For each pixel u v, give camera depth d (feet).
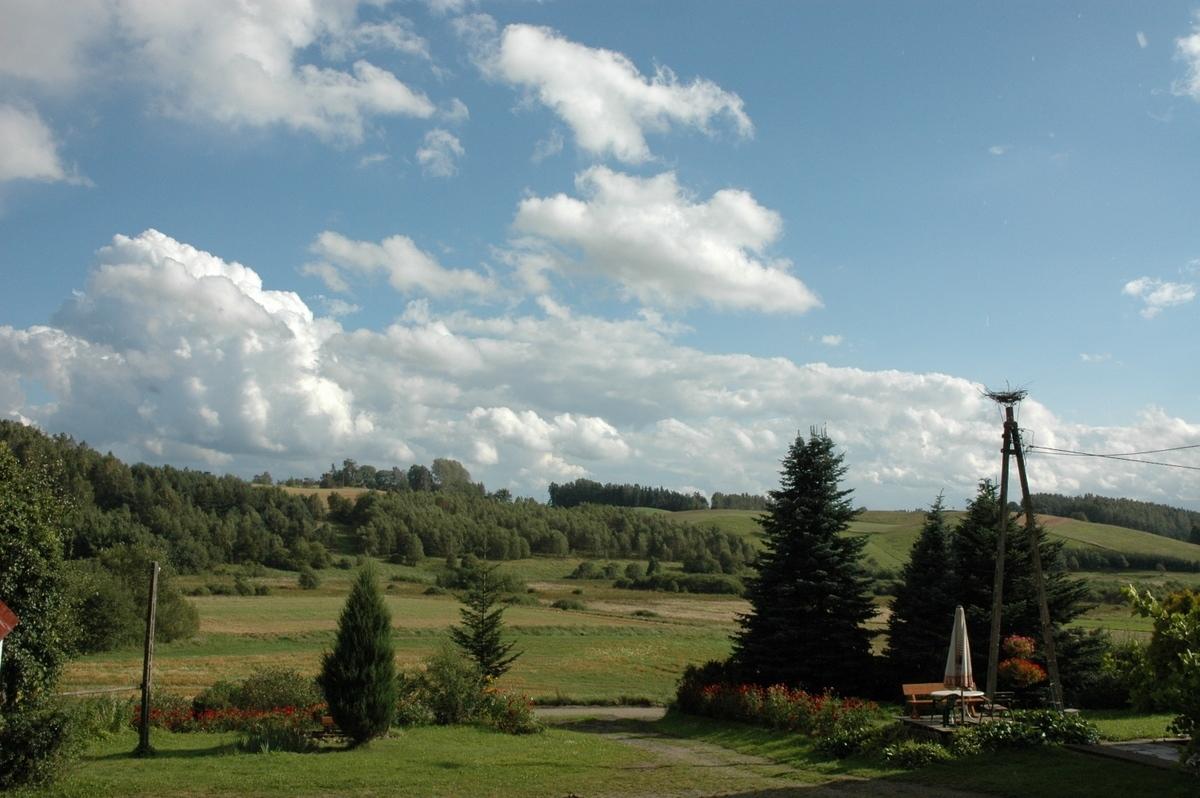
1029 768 58.65
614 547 570.46
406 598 345.51
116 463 479.41
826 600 120.88
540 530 566.36
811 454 125.49
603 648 233.55
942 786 57.67
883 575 316.81
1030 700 104.22
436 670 102.01
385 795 54.75
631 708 146.30
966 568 116.57
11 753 51.78
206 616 277.44
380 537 501.15
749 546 538.88
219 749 73.26
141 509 458.50
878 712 94.27
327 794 54.65
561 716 130.82
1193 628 45.09
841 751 74.90
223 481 563.07
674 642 248.52
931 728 72.23
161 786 55.52
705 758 79.66
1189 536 419.54
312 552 452.76
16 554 71.46
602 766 70.79
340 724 77.25
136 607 216.13
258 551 449.89
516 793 56.70
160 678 165.37
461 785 59.21
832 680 119.03
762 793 56.65
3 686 70.69
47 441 467.93
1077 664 106.73
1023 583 111.34
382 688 78.23
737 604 364.38
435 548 510.58
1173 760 56.18
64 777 54.95
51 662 75.66
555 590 400.47
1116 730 74.79
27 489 74.95
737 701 108.78
